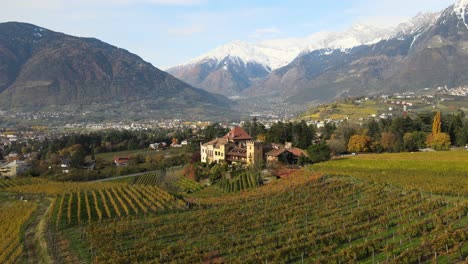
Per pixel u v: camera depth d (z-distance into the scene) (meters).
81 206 100.31
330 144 173.12
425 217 70.69
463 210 69.81
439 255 54.50
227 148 163.00
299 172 124.38
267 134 194.62
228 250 61.72
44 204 109.75
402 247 58.06
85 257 65.56
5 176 170.62
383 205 77.94
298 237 64.81
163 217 85.94
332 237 62.19
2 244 74.56
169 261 60.84
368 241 57.75
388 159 136.88
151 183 144.38
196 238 70.31
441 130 184.88
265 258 56.53
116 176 170.38
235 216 80.31
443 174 107.88
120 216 90.12
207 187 128.50
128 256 61.66
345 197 90.19
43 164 190.50
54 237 77.00
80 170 174.75
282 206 85.00
